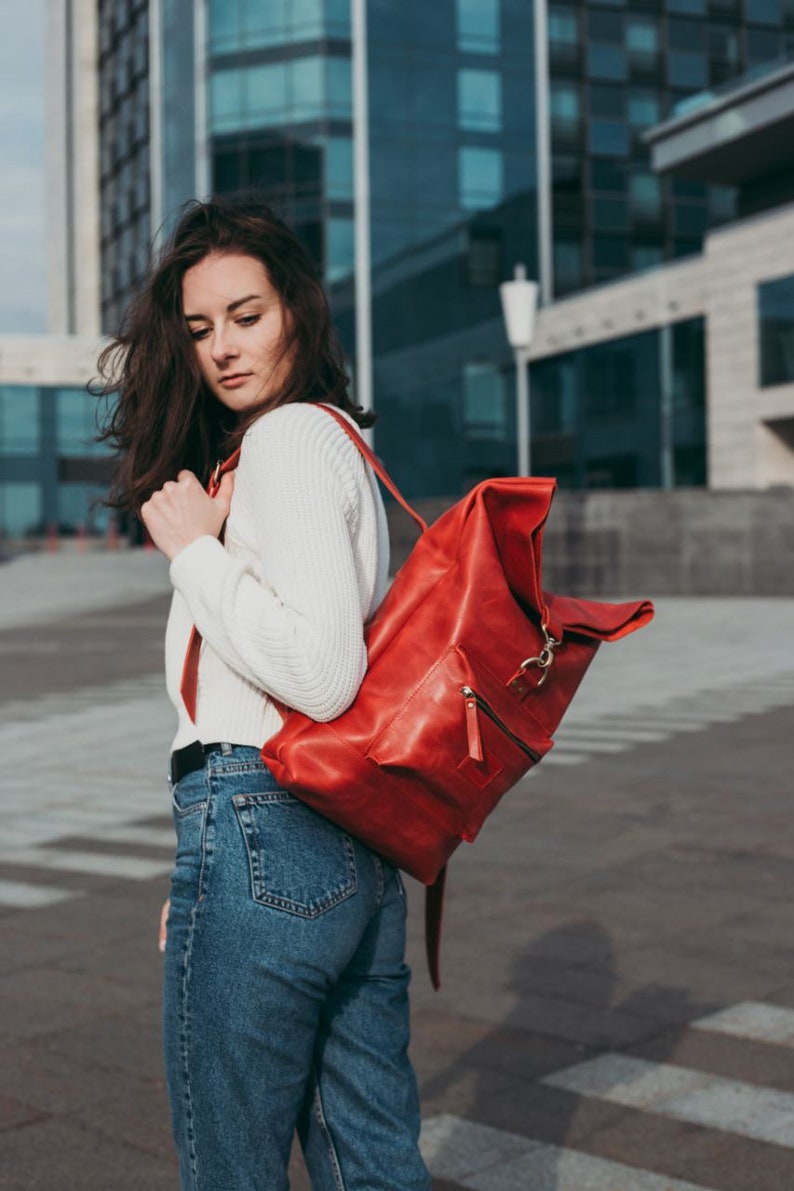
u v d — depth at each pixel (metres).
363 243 46.88
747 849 6.30
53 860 6.44
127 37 61.38
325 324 2.01
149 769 9.21
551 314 43.78
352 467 1.88
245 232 1.98
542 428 45.00
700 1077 3.61
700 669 14.27
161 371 2.04
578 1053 3.81
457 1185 3.02
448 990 4.38
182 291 2.03
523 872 5.95
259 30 47.41
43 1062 3.82
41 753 10.12
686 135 35.81
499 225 48.28
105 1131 3.35
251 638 1.78
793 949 4.75
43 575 36.81
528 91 48.62
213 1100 1.82
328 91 46.78
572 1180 3.03
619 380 41.16
